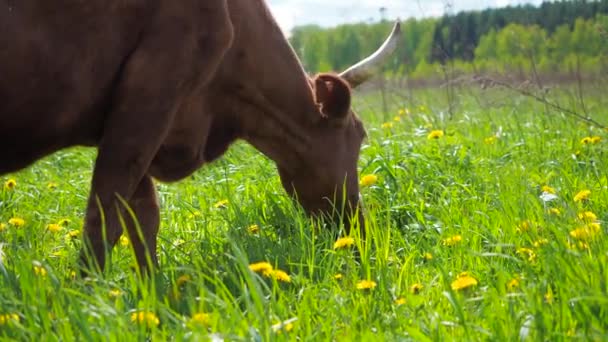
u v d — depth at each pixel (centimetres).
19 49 473
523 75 1320
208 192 736
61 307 380
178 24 526
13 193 745
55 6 486
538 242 473
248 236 573
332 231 562
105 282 404
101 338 357
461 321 364
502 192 637
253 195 698
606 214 572
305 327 392
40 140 511
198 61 536
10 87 476
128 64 519
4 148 504
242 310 450
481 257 495
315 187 630
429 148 848
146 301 377
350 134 641
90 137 539
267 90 600
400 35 686
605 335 348
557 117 1066
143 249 571
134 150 519
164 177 588
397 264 509
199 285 393
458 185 702
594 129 954
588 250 461
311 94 619
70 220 653
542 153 845
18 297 424
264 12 597
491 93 1462
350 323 397
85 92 509
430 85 1727
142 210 577
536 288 398
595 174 705
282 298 424
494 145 902
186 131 577
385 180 723
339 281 484
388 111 1431
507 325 375
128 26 514
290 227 624
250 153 909
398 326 396
